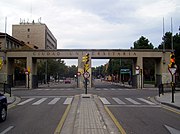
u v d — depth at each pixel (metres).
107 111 16.83
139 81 54.44
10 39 69.19
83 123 11.58
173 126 11.52
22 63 74.31
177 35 71.69
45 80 85.38
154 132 10.16
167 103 21.12
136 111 17.00
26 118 13.77
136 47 86.94
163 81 54.53
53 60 98.12
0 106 12.45
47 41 137.25
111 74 116.12
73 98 27.31
